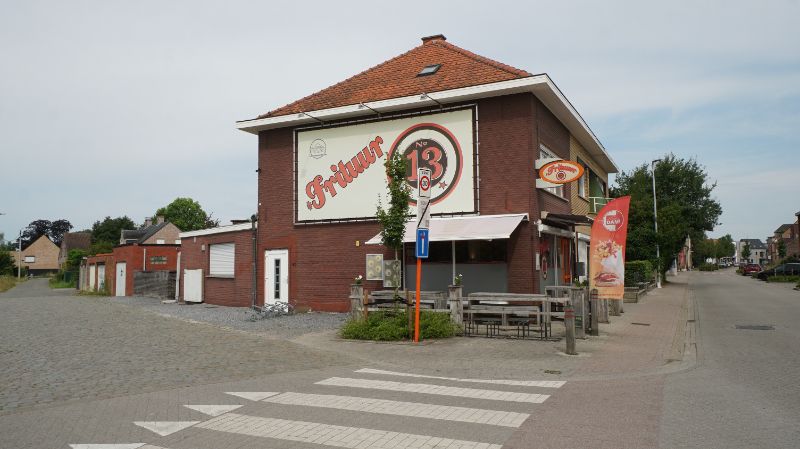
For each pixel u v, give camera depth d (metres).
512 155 15.93
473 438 5.40
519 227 15.55
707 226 42.84
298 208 19.03
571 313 10.55
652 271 34.00
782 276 44.84
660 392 7.42
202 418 6.27
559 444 5.20
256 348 11.48
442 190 16.66
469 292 15.88
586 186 24.28
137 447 5.30
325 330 14.16
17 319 17.56
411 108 17.30
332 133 18.59
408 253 16.72
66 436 5.68
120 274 36.22
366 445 5.23
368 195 17.89
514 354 10.54
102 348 11.53
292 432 5.68
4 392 7.71
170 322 16.45
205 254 23.72
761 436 5.44
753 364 9.63
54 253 104.00
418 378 8.48
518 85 15.52
